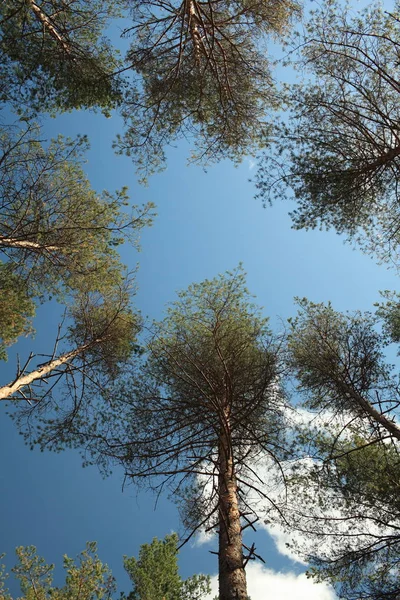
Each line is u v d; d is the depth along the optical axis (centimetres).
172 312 1073
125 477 829
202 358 888
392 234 831
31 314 1086
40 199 861
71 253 959
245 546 616
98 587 1034
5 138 809
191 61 910
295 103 770
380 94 741
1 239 829
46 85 850
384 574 814
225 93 927
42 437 963
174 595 1268
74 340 1147
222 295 1079
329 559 838
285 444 920
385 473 841
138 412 915
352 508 842
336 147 733
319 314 1069
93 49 965
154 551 1338
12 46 801
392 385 927
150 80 919
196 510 832
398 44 688
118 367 1134
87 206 927
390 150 698
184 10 873
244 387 870
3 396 886
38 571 1028
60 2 870
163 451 800
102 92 903
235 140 953
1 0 786
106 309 1156
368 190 753
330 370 988
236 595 544
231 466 733
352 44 739
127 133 943
